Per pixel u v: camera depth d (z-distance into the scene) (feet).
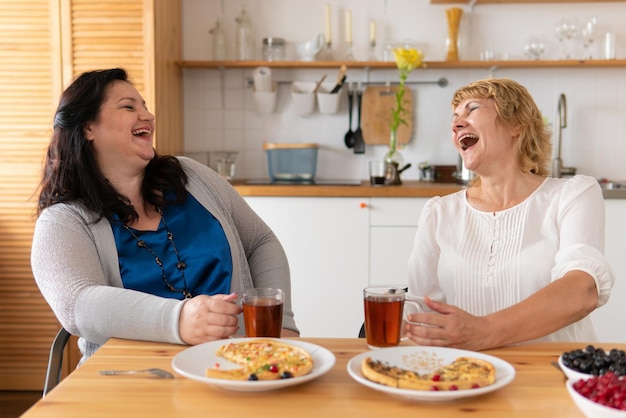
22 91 11.35
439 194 11.35
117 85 6.03
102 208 5.78
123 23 11.30
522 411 3.51
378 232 11.50
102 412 3.48
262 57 13.29
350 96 13.32
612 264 11.32
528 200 6.05
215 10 13.32
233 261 6.22
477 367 3.82
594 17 12.81
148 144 6.08
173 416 3.43
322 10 13.32
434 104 13.41
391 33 13.33
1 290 11.55
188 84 13.47
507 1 12.84
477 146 6.07
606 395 3.25
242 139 13.56
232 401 3.63
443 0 12.92
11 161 11.41
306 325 11.65
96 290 5.06
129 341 4.80
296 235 11.54
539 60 12.59
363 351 4.56
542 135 6.21
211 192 6.55
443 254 6.24
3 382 11.66
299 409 3.53
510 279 5.91
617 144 13.28
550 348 4.60
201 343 4.62
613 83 13.20
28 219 11.43
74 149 5.86
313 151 12.50
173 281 5.90
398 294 4.51
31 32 11.32
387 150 13.56
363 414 3.46
